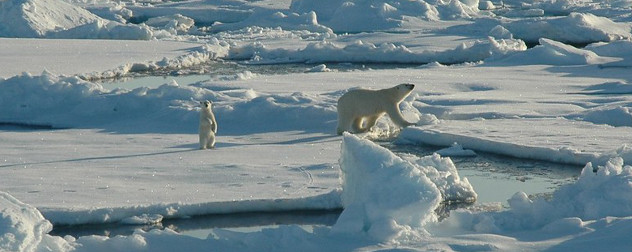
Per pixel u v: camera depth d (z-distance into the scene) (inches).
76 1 2287.2
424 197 337.7
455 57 1274.6
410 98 747.4
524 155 565.6
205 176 485.4
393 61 1291.8
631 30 1574.8
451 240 321.7
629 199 360.2
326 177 483.2
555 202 371.6
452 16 1862.7
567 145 566.3
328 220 414.9
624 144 536.1
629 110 681.6
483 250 306.5
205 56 1302.9
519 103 762.2
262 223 410.3
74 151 577.0
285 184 463.2
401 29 1739.7
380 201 337.4
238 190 449.7
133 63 1180.5
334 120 684.7
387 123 672.4
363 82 917.8
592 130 625.9
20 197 430.0
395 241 323.9
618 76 994.7
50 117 752.3
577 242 311.9
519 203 359.6
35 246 300.0
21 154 565.0
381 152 351.3
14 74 1016.9
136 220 403.9
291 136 645.9
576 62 1135.0
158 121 710.5
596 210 357.7
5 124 742.5
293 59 1315.2
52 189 449.7
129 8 2193.7
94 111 754.2
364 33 1590.8
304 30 1752.0
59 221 398.3
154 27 1836.9
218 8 2176.4
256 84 907.4
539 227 349.1
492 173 523.5
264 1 2332.7
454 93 843.4
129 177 482.9
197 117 704.4
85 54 1236.5
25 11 1579.7
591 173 377.1
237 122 698.2
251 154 559.5
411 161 450.0
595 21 1550.2
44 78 805.9
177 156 550.3
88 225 401.7
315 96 770.8
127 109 754.8
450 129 629.6
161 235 327.0
